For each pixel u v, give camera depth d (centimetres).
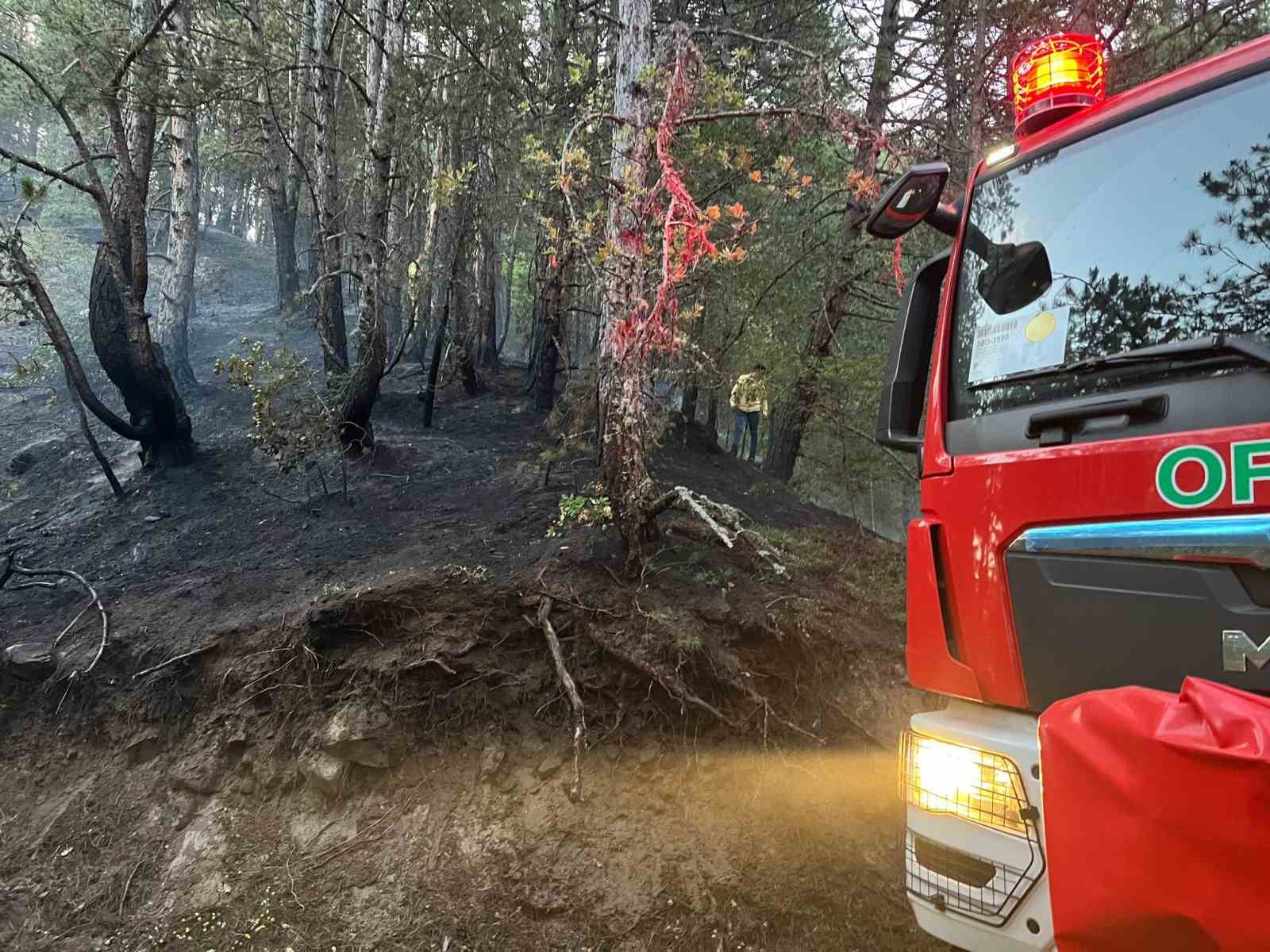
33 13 978
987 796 229
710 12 1177
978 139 782
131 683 561
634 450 547
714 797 450
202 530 763
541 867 421
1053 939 210
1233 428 196
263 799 486
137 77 820
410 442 947
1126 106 260
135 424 883
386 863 438
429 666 501
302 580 623
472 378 1184
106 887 454
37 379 1295
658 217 512
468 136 1085
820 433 997
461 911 409
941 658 264
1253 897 145
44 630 622
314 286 973
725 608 525
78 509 848
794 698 496
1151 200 243
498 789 462
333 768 476
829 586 630
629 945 387
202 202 3334
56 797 513
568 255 604
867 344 1144
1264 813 145
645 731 477
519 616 528
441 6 1109
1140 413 215
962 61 933
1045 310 258
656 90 538
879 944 378
